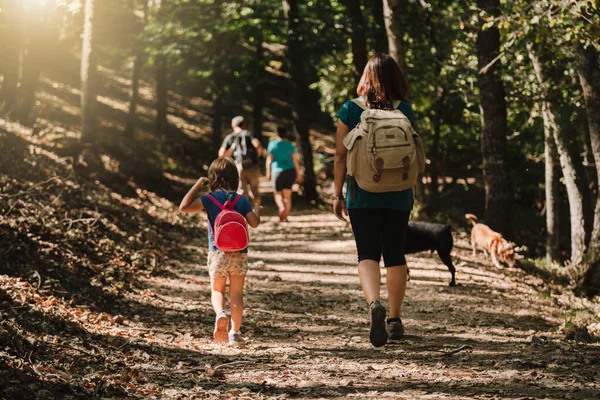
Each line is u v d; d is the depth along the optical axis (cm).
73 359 467
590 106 1287
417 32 2258
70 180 1284
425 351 562
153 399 402
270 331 677
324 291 945
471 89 1788
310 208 2206
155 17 2419
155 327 659
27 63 1616
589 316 921
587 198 1642
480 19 1448
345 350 573
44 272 747
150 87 3719
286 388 432
